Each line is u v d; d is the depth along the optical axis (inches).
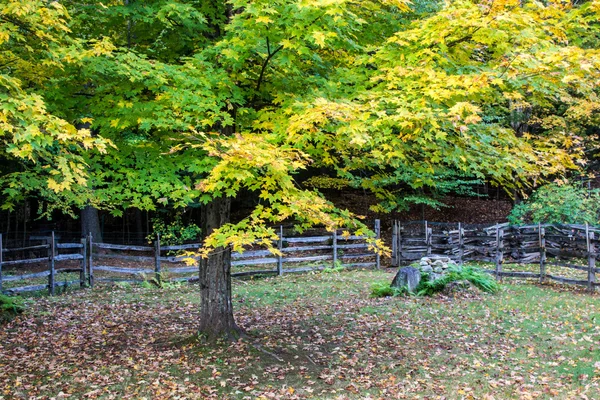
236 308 386.9
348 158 274.8
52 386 224.1
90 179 226.4
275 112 231.3
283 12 194.7
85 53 207.3
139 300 428.1
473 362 250.1
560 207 567.8
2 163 604.1
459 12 190.2
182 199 221.8
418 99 196.5
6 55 224.2
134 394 214.8
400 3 222.1
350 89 224.4
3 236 743.1
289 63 209.5
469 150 242.8
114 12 240.2
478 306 361.7
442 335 296.2
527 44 205.8
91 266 499.8
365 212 882.1
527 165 233.8
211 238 192.2
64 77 233.9
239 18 203.5
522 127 638.5
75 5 242.8
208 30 256.8
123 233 876.0
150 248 515.5
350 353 267.3
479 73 206.1
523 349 266.8
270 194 195.2
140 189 220.7
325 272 577.9
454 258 590.9
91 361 257.0
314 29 191.5
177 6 223.9
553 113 621.6
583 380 220.4
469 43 225.6
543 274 450.3
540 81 206.4
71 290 477.4
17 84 189.5
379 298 403.9
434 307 362.9
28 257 714.2
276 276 554.6
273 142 207.5
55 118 181.2
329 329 314.3
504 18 181.6
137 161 234.8
